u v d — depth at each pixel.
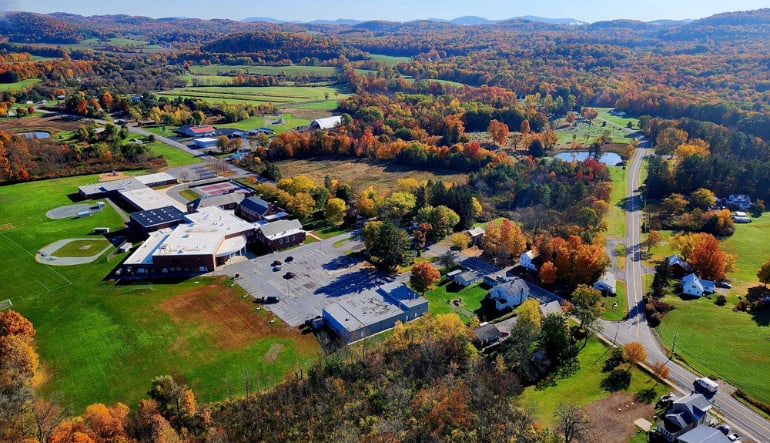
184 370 92.94
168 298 117.00
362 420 76.50
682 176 186.62
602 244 144.00
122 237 150.12
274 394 84.12
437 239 153.88
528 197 177.62
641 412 82.25
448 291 124.25
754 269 133.38
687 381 90.38
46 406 79.38
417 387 85.81
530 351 96.38
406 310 109.94
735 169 183.12
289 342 101.50
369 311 109.19
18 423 71.12
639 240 154.38
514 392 85.44
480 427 75.06
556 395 86.56
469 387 83.81
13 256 136.00
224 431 75.56
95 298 116.44
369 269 133.25
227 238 142.38
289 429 76.94
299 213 162.50
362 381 86.31
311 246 147.12
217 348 99.25
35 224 157.50
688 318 109.81
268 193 178.50
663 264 122.56
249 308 113.44
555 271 123.62
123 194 180.88
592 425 78.44
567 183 187.00
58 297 116.50
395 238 132.25
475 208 165.38
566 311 109.19
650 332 106.62
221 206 173.25
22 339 91.56
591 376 92.06
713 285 123.12
